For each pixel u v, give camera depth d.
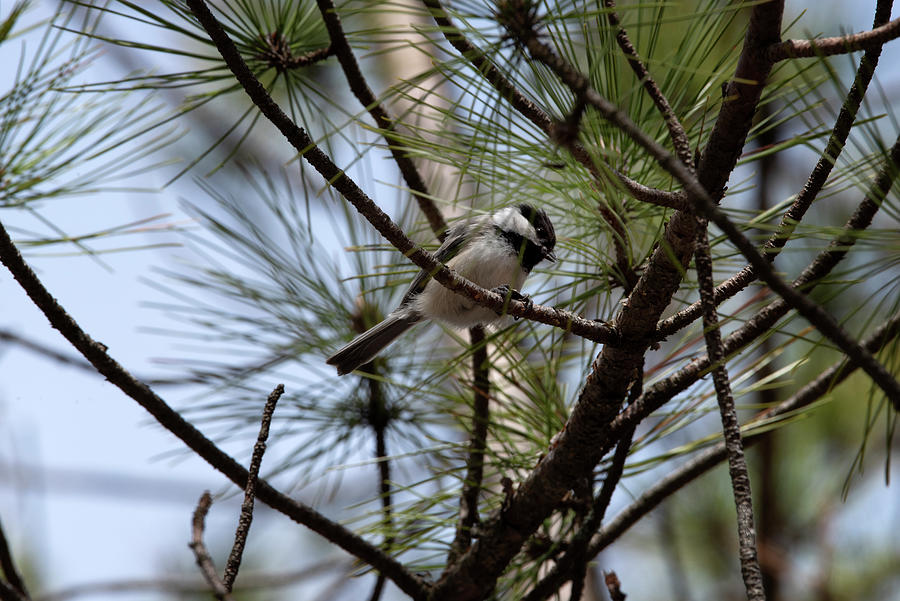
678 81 5.63
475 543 6.27
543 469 5.88
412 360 7.64
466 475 6.75
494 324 7.79
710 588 9.12
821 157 4.79
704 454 6.60
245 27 6.41
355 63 6.75
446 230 7.41
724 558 9.03
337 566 8.59
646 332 5.23
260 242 7.38
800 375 8.51
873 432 8.77
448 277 5.06
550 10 4.06
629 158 5.61
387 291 7.85
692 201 3.68
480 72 4.60
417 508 6.65
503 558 6.16
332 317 7.46
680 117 5.50
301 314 7.43
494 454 6.51
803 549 8.79
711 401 6.48
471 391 6.95
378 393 7.27
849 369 5.52
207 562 4.45
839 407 8.80
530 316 5.16
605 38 4.92
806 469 8.84
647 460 6.41
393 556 6.64
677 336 7.25
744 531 4.24
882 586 8.34
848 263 6.42
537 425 6.62
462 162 5.09
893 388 3.67
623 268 6.00
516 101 4.77
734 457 4.43
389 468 7.25
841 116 4.49
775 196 9.12
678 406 6.51
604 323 5.79
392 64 9.96
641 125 5.46
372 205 4.82
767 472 8.58
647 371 6.59
